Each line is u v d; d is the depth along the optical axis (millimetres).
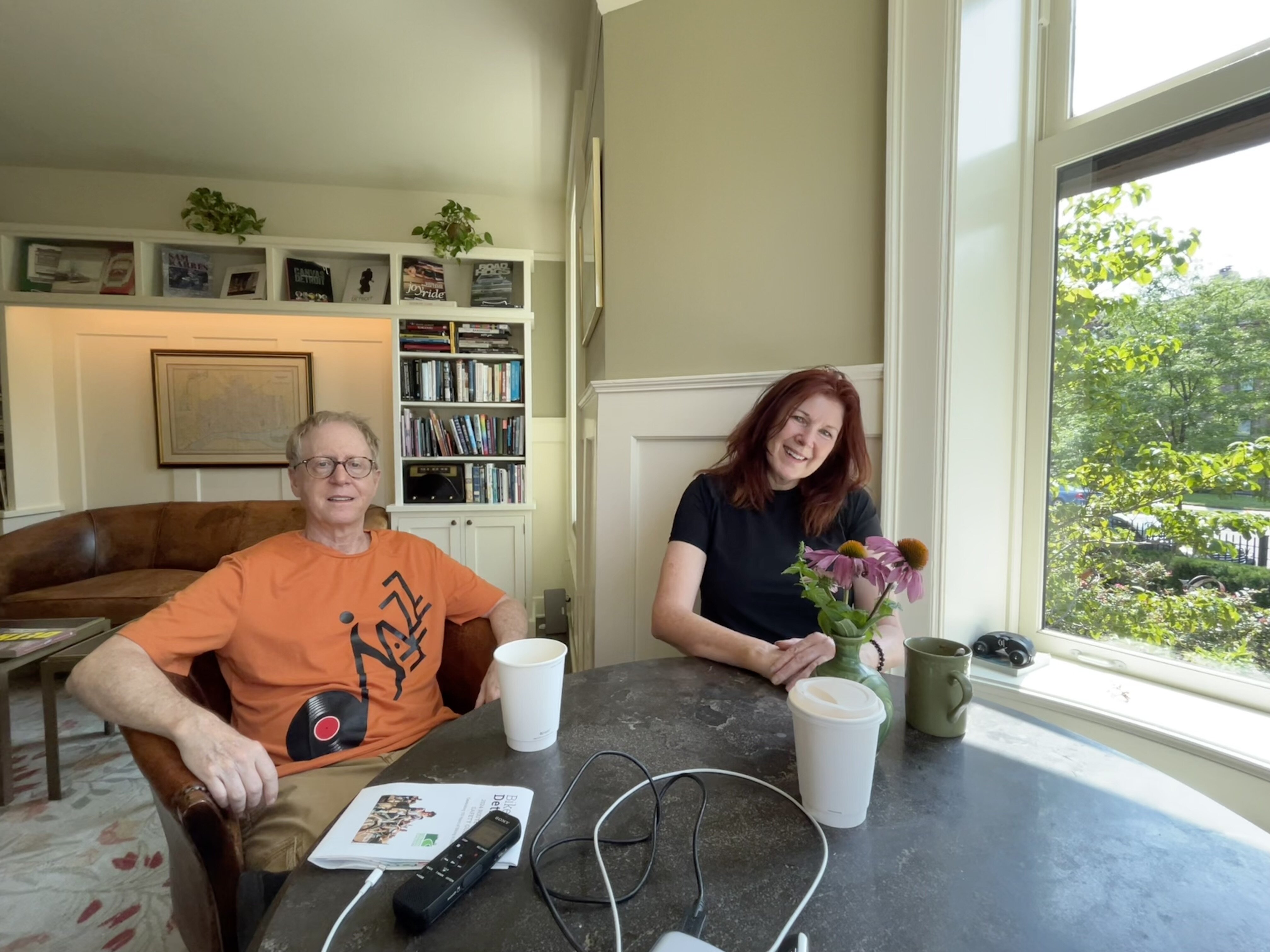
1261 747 991
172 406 3521
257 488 3637
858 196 1400
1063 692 1205
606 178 1714
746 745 745
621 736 770
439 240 3451
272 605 1112
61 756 2074
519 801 616
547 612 3527
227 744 814
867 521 1244
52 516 3363
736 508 1276
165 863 1540
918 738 772
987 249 1324
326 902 487
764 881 502
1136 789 654
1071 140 1306
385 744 1114
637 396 1638
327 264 3621
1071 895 490
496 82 2805
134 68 2693
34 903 1398
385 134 3182
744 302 1542
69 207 3418
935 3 1258
